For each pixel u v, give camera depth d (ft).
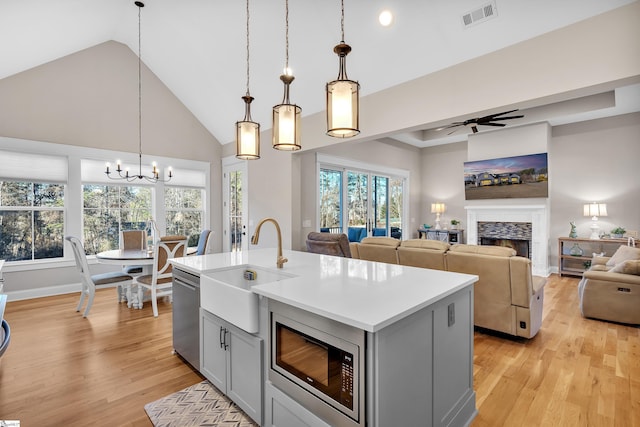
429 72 10.55
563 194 20.11
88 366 8.13
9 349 9.09
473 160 22.18
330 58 11.81
